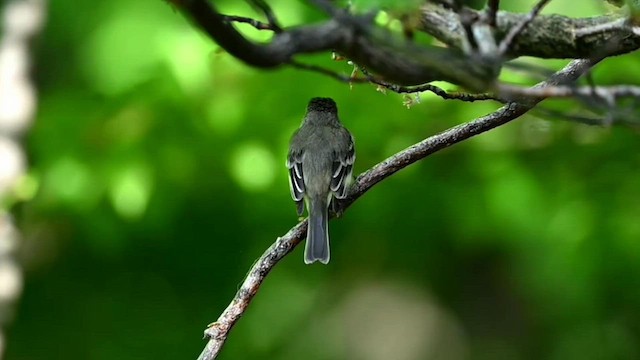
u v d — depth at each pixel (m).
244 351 16.00
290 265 15.58
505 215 13.09
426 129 12.40
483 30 4.46
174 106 12.64
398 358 20.80
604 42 5.16
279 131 12.66
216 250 14.47
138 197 12.73
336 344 18.66
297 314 16.09
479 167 13.16
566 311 13.91
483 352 19.05
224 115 12.60
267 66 3.74
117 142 12.80
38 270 14.51
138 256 14.66
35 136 13.06
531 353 18.72
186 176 13.05
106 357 15.18
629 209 12.91
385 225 14.15
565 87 4.30
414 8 4.20
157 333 15.18
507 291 18.28
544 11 11.67
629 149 12.75
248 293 6.59
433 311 20.94
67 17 13.55
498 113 6.57
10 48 12.46
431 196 13.55
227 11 11.77
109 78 12.87
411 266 15.38
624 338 14.07
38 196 12.95
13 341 15.09
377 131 12.42
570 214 12.95
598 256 13.05
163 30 12.65
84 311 15.12
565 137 12.64
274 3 12.17
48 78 13.73
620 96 4.33
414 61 4.02
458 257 16.59
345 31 3.85
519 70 4.29
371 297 19.42
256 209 13.60
